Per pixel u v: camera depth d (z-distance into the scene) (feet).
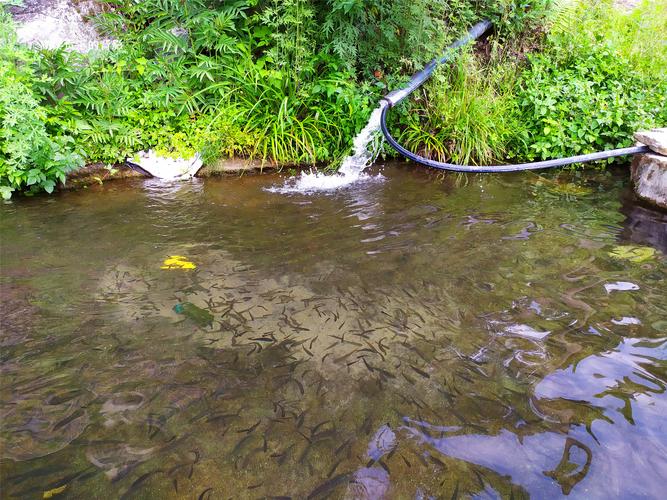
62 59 14.70
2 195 13.35
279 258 10.23
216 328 7.70
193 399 6.15
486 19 19.25
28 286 8.95
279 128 16.44
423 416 5.84
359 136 16.42
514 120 17.13
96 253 10.42
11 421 5.76
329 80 16.62
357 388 6.33
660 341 7.18
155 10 17.29
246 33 17.61
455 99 16.70
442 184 15.14
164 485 4.94
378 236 11.30
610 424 5.61
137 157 15.58
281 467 5.15
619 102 16.38
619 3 23.59
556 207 13.17
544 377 6.44
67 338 7.39
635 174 14.11
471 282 9.11
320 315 8.07
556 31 19.20
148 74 15.99
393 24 16.12
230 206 13.34
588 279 9.18
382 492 4.84
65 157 13.57
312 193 14.42
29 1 16.42
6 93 12.57
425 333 7.52
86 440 5.50
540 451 5.28
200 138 15.83
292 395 6.22
